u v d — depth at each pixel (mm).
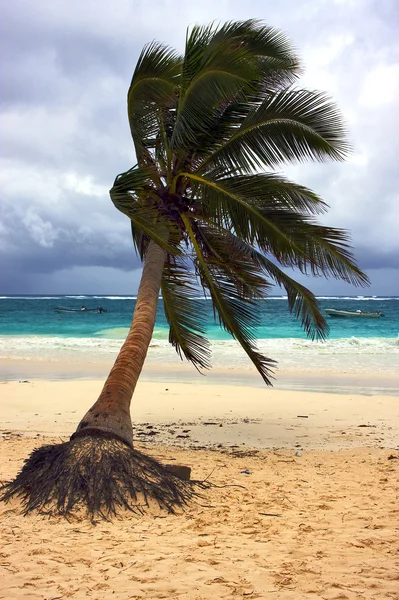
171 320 9898
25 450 7965
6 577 3600
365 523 5031
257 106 8742
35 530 4621
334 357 22422
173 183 8617
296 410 12281
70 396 13227
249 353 9352
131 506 5238
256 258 9281
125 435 6062
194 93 7930
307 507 5582
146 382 15922
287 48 8227
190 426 10672
